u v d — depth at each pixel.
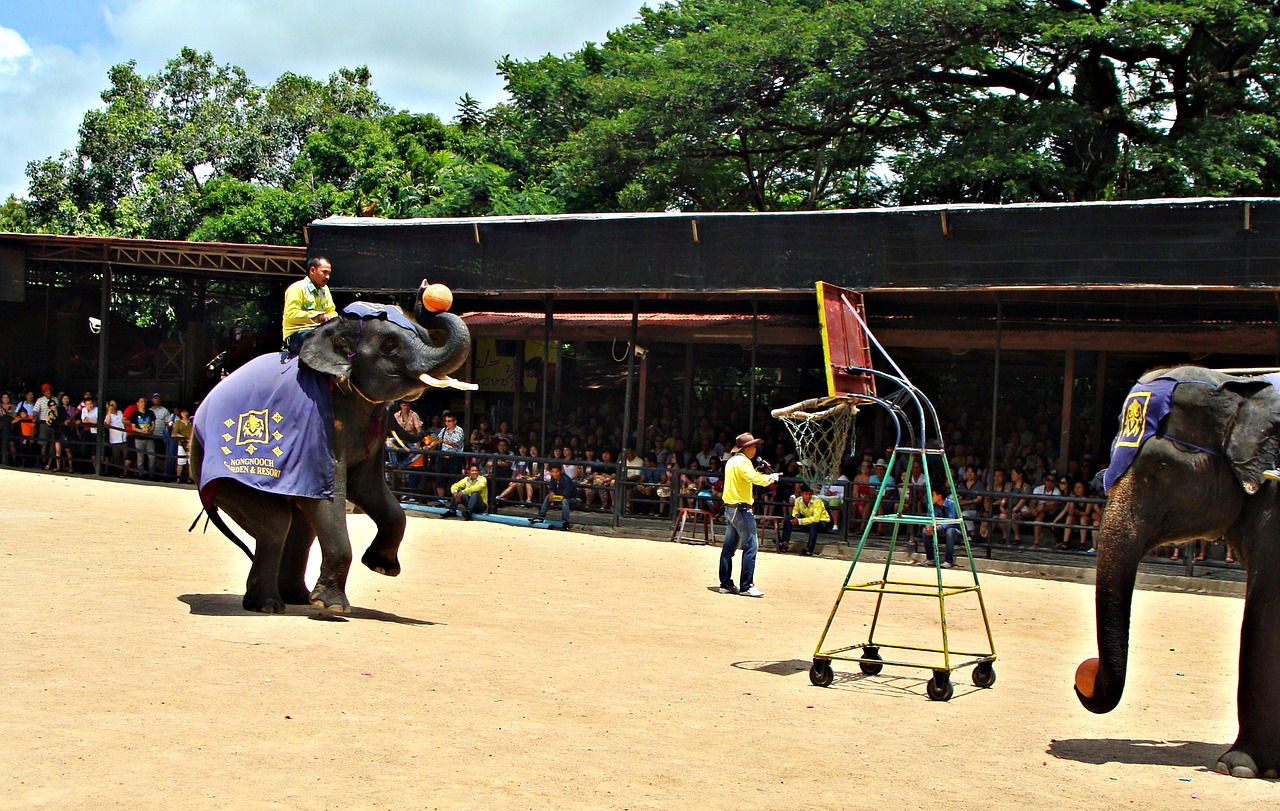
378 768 5.94
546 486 20.67
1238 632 12.70
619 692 8.09
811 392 22.91
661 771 6.22
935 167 28.03
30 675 7.35
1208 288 16.31
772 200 34.47
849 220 18.27
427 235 21.06
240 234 33.38
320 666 8.16
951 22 27.70
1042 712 8.36
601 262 19.91
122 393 28.36
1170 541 7.11
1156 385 7.09
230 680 7.57
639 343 23.78
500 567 14.91
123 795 5.30
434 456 22.38
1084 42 27.83
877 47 28.67
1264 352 18.58
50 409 25.27
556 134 36.72
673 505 19.80
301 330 10.53
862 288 18.23
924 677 9.53
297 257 22.52
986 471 19.61
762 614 12.45
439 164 36.56
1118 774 6.69
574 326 23.02
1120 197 27.83
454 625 10.36
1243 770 6.70
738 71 29.45
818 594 14.27
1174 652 11.23
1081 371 20.64
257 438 10.05
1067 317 19.59
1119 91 30.64
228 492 10.11
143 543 14.38
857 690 8.84
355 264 21.56
